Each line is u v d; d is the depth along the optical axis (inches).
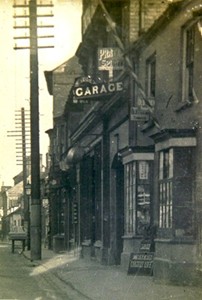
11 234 1378.0
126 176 698.2
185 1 553.0
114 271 703.1
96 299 454.0
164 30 614.9
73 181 1192.2
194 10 531.2
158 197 582.6
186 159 540.7
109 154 831.1
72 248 1192.2
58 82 1439.5
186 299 446.3
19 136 1636.3
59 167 1382.9
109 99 765.3
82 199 1069.8
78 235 1106.1
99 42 913.5
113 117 801.6
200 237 524.7
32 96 976.3
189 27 566.3
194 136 538.0
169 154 554.3
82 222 1059.9
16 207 3193.9
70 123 1309.1
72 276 657.0
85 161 1061.1
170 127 589.0
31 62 936.9
